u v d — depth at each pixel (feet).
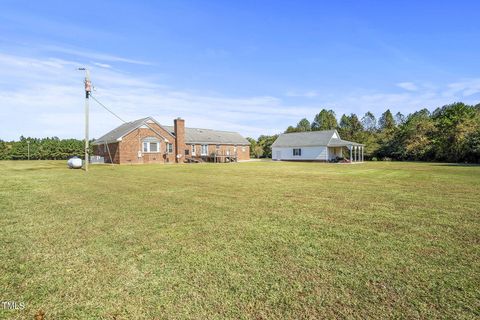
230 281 10.49
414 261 12.35
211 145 136.15
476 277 10.78
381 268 11.63
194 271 11.34
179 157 117.19
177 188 34.96
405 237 15.71
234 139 152.56
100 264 12.02
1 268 11.60
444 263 12.13
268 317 8.27
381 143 152.35
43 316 8.30
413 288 9.94
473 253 13.28
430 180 44.93
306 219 19.66
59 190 32.94
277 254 13.15
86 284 10.27
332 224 18.39
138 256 12.89
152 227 17.53
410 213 21.59
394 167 82.43
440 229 17.28
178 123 117.70
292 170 70.08
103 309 8.68
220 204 24.80
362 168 78.38
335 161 131.13
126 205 24.22
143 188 34.81
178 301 9.13
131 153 102.73
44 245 14.35
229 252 13.39
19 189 33.71
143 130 105.70
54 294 9.57
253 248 13.93
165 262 12.21
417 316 8.27
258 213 21.43
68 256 12.91
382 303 8.99
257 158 189.06
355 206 24.21
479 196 29.37
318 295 9.49
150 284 10.27
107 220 19.21
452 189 34.53
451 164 98.94
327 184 39.86
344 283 10.34
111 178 47.14
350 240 15.19
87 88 64.34
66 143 163.32
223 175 54.08
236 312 8.53
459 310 8.56
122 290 9.84
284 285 10.19
